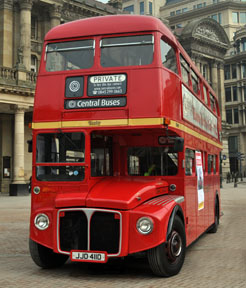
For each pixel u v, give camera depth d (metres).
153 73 7.33
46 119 7.70
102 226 6.81
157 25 7.62
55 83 7.78
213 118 14.05
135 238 6.66
